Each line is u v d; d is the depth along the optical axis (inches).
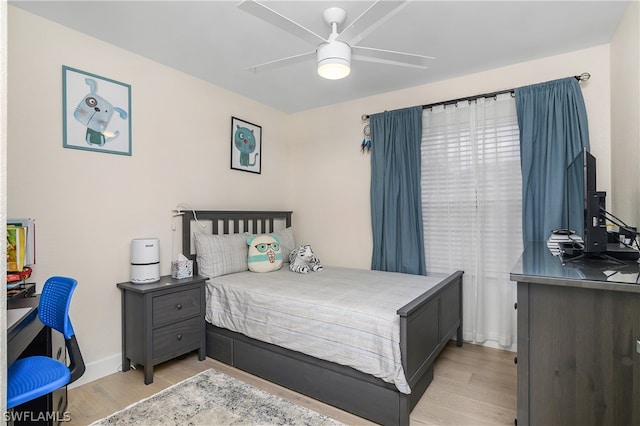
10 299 66.2
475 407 77.9
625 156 82.8
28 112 80.5
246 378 93.2
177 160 114.7
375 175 133.6
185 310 100.3
